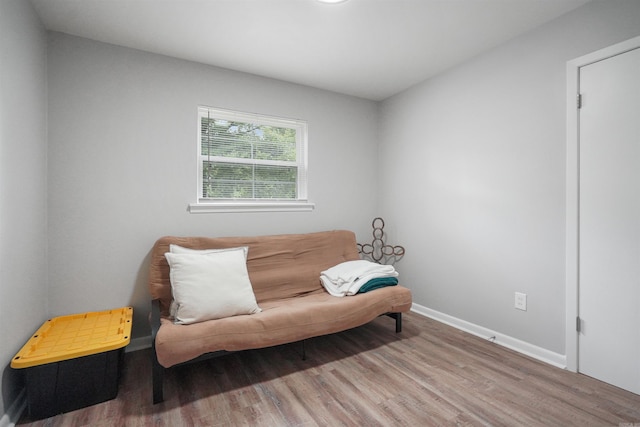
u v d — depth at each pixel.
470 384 1.84
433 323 2.86
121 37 2.21
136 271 2.35
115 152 2.28
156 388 1.67
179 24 2.06
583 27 1.92
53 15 1.94
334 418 1.55
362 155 3.50
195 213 2.58
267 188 3.00
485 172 2.50
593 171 1.88
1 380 1.43
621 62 1.76
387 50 2.45
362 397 1.72
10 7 1.55
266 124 2.99
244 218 2.80
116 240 2.29
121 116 2.31
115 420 1.53
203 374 1.99
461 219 2.70
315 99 3.19
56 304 2.09
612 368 1.81
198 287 1.98
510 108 2.32
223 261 2.17
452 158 2.77
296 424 1.51
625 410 1.59
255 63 2.64
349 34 2.21
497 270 2.43
